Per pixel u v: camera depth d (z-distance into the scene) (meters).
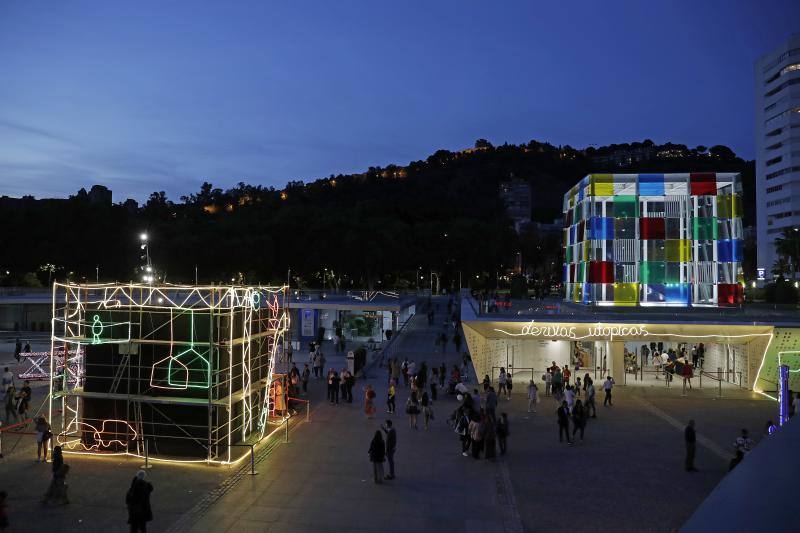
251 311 20.05
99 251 67.62
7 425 20.69
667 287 37.53
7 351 39.56
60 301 49.09
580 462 17.47
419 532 12.52
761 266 88.62
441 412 23.69
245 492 14.78
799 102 81.88
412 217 110.88
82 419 18.08
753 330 27.98
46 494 13.77
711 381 31.11
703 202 38.06
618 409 24.62
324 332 44.88
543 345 32.88
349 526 12.78
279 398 22.75
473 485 15.44
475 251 84.75
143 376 17.83
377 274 78.12
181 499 14.28
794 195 81.81
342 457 17.69
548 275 119.69
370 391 22.59
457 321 51.69
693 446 16.59
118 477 15.80
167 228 75.50
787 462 3.26
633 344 35.09
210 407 17.02
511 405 25.38
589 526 12.94
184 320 17.73
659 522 13.18
